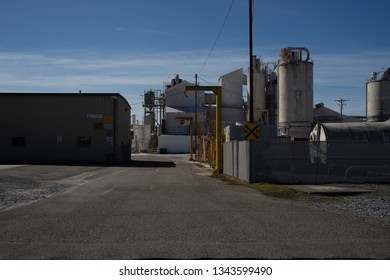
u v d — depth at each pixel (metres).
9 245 8.26
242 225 10.31
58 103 47.19
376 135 25.34
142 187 20.45
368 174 21.88
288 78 51.47
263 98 71.00
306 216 11.73
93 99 47.38
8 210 12.91
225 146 30.41
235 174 26.39
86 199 15.70
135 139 107.12
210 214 12.04
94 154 47.22
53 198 16.03
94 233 9.37
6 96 46.91
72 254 7.55
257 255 7.43
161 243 8.38
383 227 10.06
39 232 9.49
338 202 15.07
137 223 10.61
